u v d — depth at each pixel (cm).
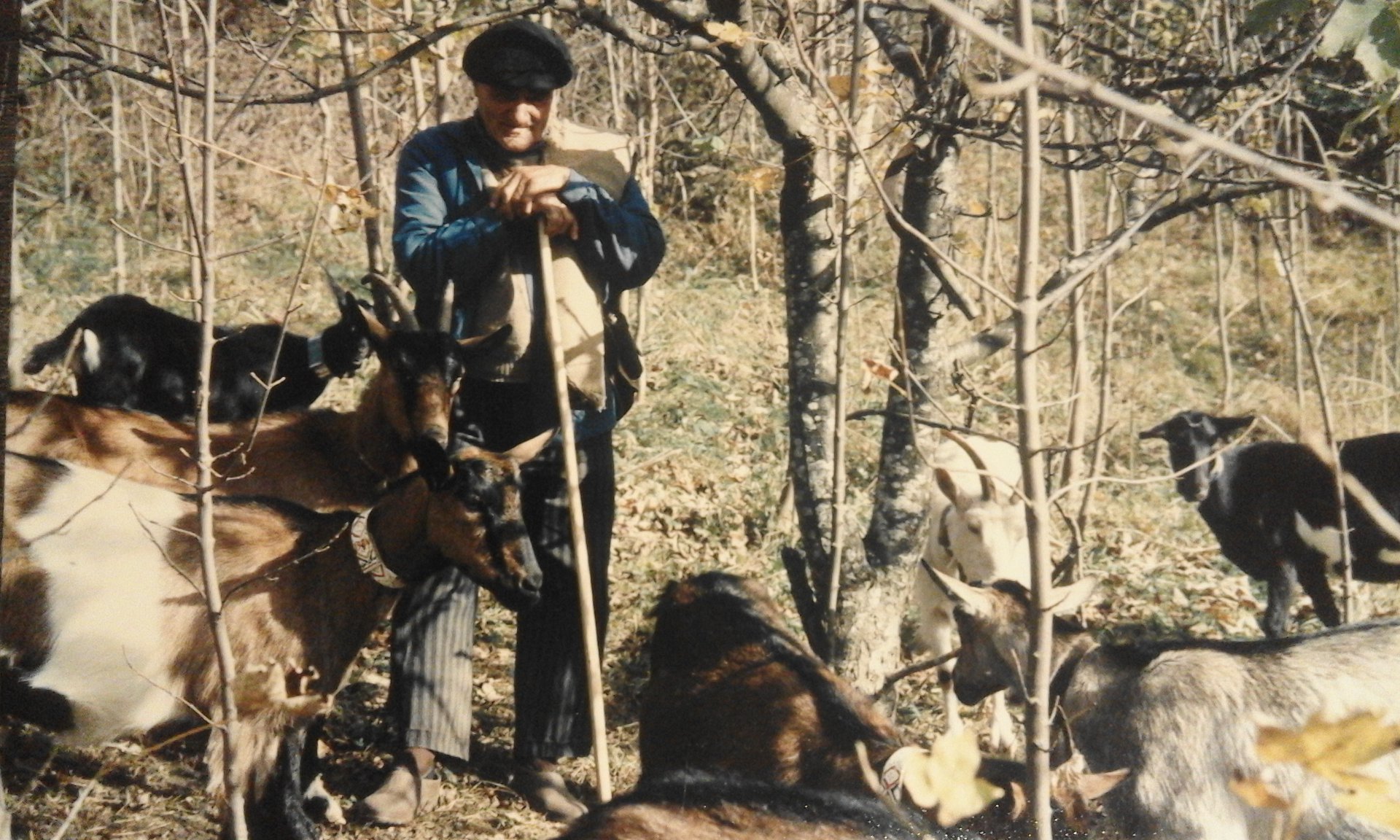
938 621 649
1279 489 730
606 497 505
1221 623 771
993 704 607
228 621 400
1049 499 238
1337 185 141
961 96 462
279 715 403
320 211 317
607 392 501
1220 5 615
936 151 488
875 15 521
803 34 521
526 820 493
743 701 424
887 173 474
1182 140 457
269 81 1278
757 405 1049
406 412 489
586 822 250
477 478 415
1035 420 224
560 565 493
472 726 570
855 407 1000
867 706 435
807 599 530
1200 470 733
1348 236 1700
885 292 1243
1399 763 403
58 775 471
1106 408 646
